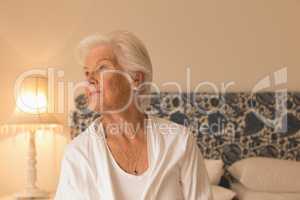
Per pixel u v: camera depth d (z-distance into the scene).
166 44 2.91
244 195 2.42
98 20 2.91
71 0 2.91
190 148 1.11
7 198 2.60
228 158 2.81
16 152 2.84
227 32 2.92
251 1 2.94
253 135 2.82
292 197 2.34
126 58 1.09
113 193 1.00
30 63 2.88
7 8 2.88
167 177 1.05
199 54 2.91
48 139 2.85
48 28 2.89
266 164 2.50
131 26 2.92
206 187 1.13
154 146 1.09
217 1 2.94
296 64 2.91
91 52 1.10
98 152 1.06
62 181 1.07
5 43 2.87
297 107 2.84
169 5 2.93
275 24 2.93
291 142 2.82
